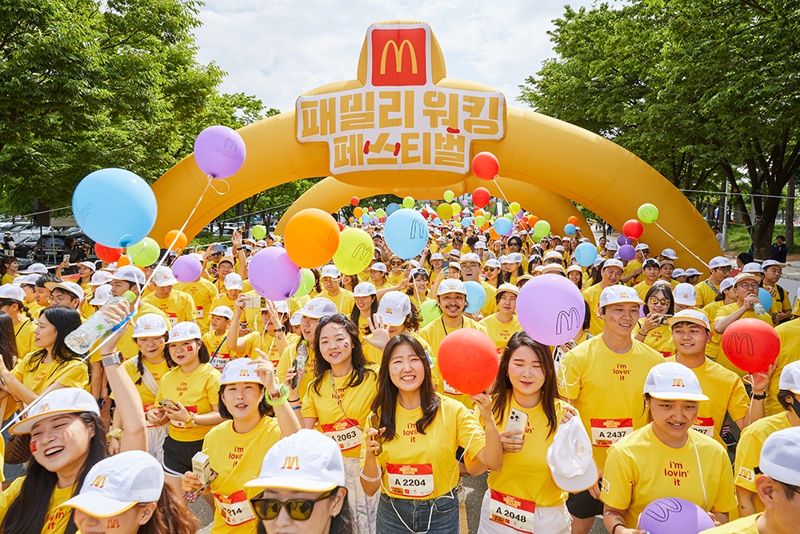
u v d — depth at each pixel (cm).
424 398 319
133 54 1345
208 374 443
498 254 1349
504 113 1028
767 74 1039
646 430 305
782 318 713
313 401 405
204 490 353
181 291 762
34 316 679
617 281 727
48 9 1038
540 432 325
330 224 401
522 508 322
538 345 326
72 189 1462
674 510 263
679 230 1104
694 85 1225
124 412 278
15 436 302
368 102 1027
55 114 1169
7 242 1734
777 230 3291
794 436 209
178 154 2206
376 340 415
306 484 197
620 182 1090
